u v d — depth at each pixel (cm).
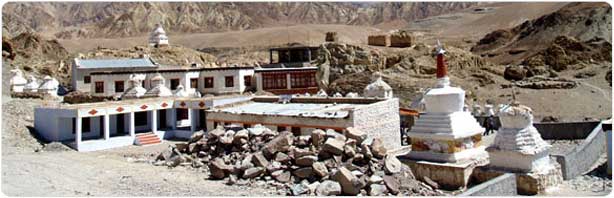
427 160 2750
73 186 2483
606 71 9381
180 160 3044
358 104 4153
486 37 16138
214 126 4103
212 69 6322
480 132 2852
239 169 2652
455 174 2584
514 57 13112
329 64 8212
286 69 6581
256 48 17400
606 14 13262
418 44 9531
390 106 3738
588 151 3045
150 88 5841
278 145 2700
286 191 2409
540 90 8081
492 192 2200
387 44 9475
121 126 4603
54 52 11838
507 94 7819
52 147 3897
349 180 2352
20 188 2358
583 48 10494
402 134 4312
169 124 4859
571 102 7362
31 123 4447
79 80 6875
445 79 2786
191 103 4634
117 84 6156
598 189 2514
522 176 2412
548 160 2569
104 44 19825
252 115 3838
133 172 2873
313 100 4466
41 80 8281
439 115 2736
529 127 2494
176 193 2397
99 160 3375
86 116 4003
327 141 2617
